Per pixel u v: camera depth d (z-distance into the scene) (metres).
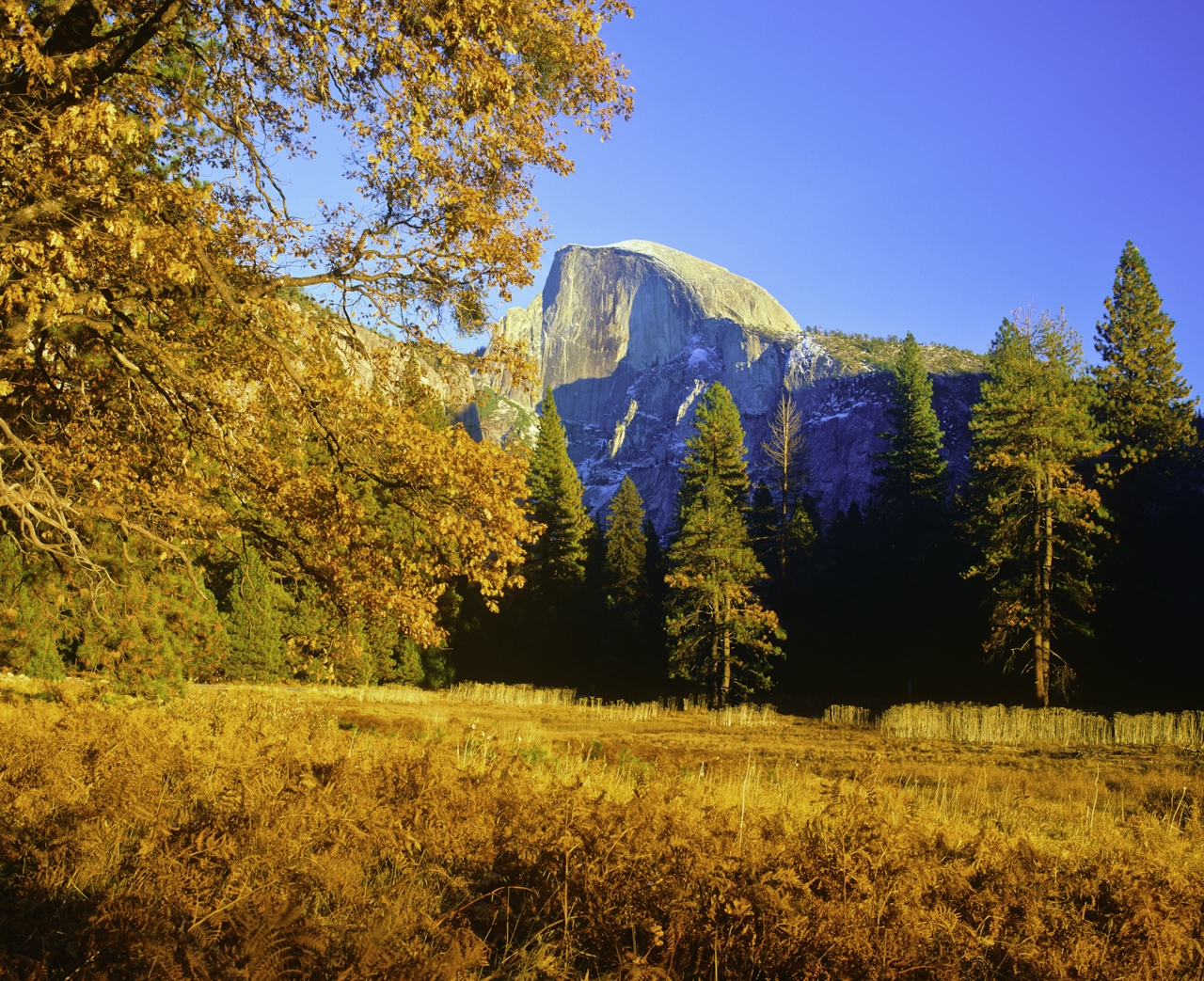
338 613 10.85
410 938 4.36
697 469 58.12
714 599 47.56
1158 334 51.31
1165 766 21.50
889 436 65.19
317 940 3.95
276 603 36.12
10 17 6.77
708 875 5.08
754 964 4.50
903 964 4.52
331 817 6.16
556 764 11.89
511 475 9.88
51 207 7.35
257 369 9.88
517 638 59.88
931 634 51.34
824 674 55.47
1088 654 44.31
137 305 9.15
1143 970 4.78
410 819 6.54
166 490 10.28
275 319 9.66
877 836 6.20
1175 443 48.69
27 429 10.23
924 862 5.98
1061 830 10.02
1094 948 4.93
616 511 65.38
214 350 9.84
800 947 4.52
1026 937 5.05
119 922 4.12
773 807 8.78
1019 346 40.19
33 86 7.39
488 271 10.12
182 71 9.45
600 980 4.42
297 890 4.70
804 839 6.11
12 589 21.02
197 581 11.17
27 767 7.40
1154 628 43.03
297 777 7.32
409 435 9.69
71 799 6.59
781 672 56.00
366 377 10.72
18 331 7.80
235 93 9.45
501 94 8.44
